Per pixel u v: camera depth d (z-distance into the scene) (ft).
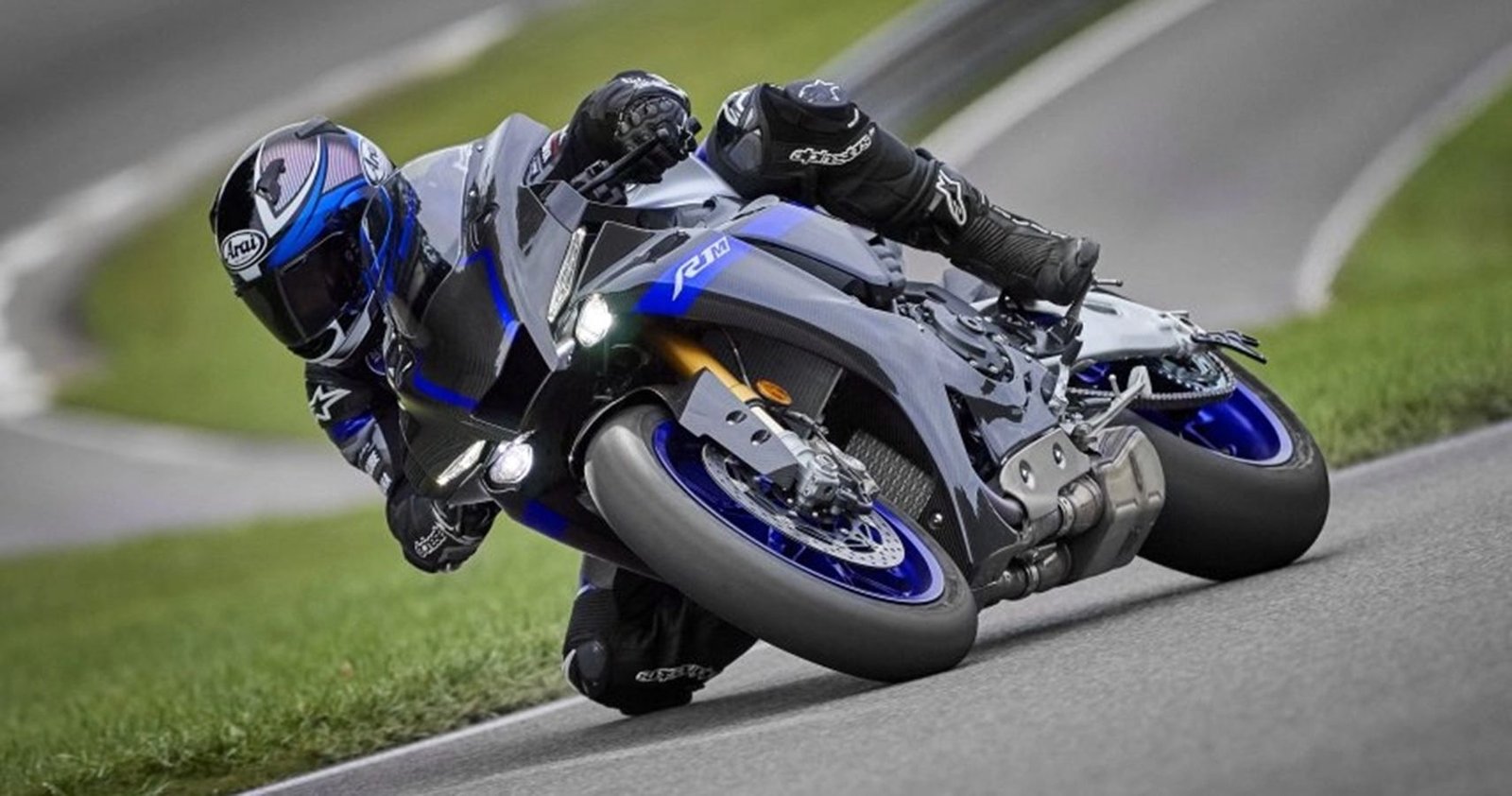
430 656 82.94
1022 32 308.81
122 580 194.90
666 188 56.49
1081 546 61.21
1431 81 300.81
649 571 55.93
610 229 53.42
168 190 334.44
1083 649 53.98
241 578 183.62
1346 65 307.17
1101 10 328.08
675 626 63.05
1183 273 240.32
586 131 55.31
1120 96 295.07
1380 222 254.47
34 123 367.04
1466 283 217.56
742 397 52.54
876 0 314.55
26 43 396.16
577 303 52.70
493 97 313.32
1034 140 281.74
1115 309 67.15
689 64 308.40
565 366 51.90
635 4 345.72
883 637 52.42
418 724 71.56
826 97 57.82
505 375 52.95
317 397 59.93
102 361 290.76
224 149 336.70
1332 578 58.90
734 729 53.83
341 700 74.43
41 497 246.27
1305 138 282.36
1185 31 321.73
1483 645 42.50
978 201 61.21
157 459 257.14
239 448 258.57
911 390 55.88
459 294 53.01
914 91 284.00
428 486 54.95
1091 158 275.59
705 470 54.70
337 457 252.21
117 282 312.71
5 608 192.75
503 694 73.56
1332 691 40.83
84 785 70.38
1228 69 305.73
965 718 45.93
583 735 62.95
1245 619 53.47
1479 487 74.84
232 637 127.03
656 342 53.98
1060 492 59.67
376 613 116.47
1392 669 41.75
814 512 52.44
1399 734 36.76
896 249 60.39
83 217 334.44
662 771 48.06
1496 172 269.64
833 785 41.29
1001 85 300.40
